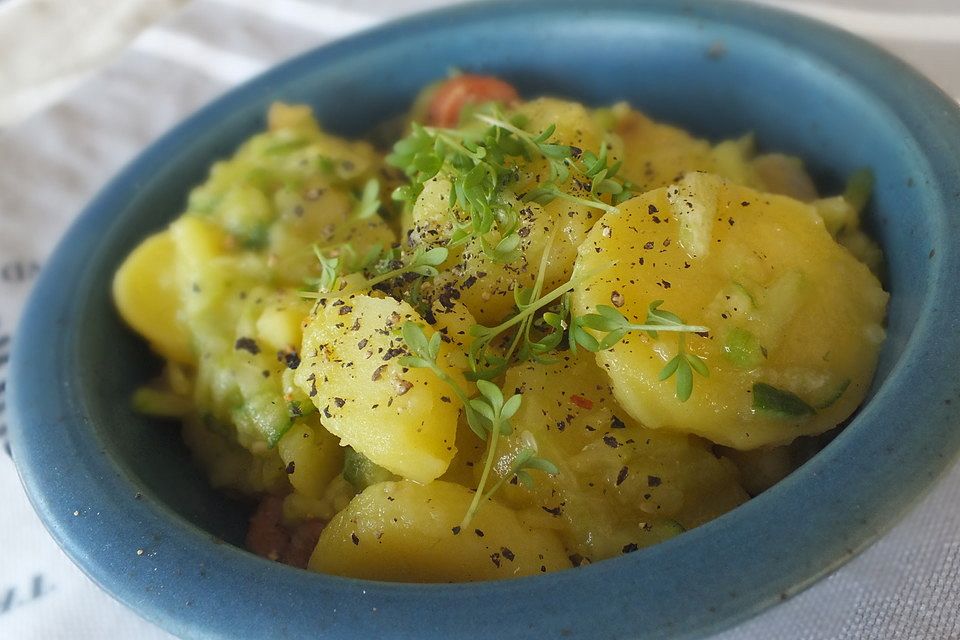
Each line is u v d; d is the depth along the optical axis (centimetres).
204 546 16
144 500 17
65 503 17
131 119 30
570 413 18
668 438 18
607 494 18
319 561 17
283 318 20
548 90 25
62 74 35
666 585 14
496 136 19
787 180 22
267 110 25
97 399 19
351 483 19
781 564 14
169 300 22
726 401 17
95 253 21
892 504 14
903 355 16
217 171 23
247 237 22
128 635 19
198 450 21
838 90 21
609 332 17
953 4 25
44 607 19
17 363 19
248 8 33
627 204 18
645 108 24
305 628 15
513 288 18
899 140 19
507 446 18
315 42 31
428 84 25
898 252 18
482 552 17
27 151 29
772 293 18
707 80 23
